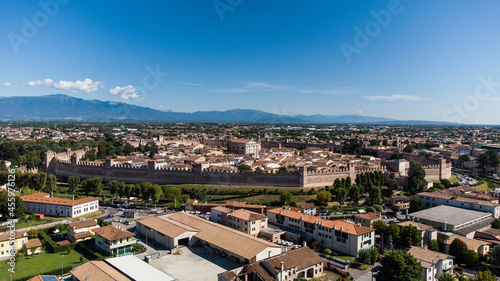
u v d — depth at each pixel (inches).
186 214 6761.8
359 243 5477.4
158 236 5925.2
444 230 6309.1
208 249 5556.1
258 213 6963.6
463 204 7647.6
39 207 7337.6
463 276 4559.5
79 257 5187.0
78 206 7293.3
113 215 7529.5
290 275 4485.7
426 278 4589.1
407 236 5620.1
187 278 4507.9
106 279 4109.3
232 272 4271.7
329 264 5064.0
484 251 5442.9
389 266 4441.4
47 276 4259.4
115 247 5182.1
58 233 6102.4
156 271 4475.9
